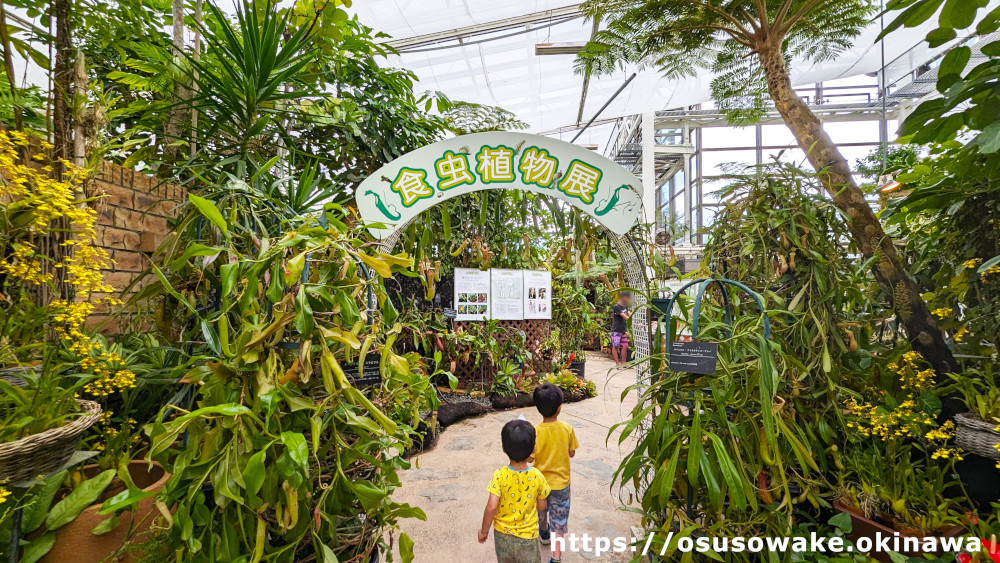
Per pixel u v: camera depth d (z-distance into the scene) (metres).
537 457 1.97
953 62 1.54
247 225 1.57
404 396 1.43
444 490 2.56
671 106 7.59
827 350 1.85
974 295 1.99
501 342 5.04
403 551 1.27
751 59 3.02
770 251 2.11
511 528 1.59
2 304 1.22
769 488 1.60
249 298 1.09
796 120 2.27
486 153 2.12
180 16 2.24
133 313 1.80
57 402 1.13
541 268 6.00
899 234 2.47
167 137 2.24
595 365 7.19
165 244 1.45
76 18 2.24
